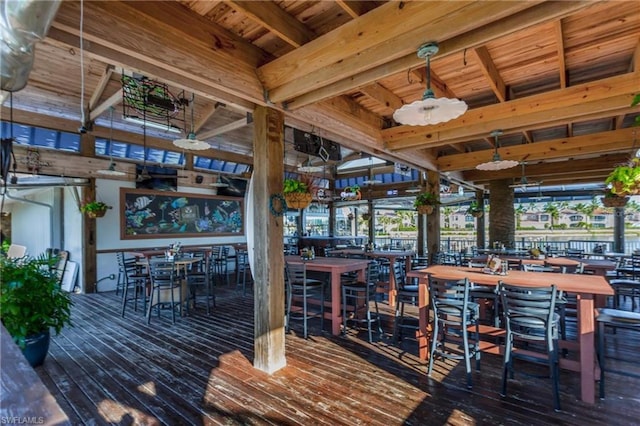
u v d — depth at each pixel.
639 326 2.94
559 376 2.88
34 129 6.11
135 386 2.71
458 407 2.40
